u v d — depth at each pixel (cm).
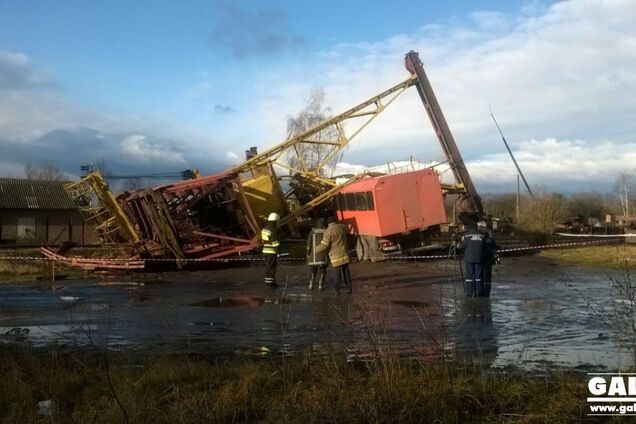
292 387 628
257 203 2523
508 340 905
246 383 630
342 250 1452
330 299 1355
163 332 995
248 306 1276
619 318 923
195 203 2191
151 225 2228
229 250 2223
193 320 1108
